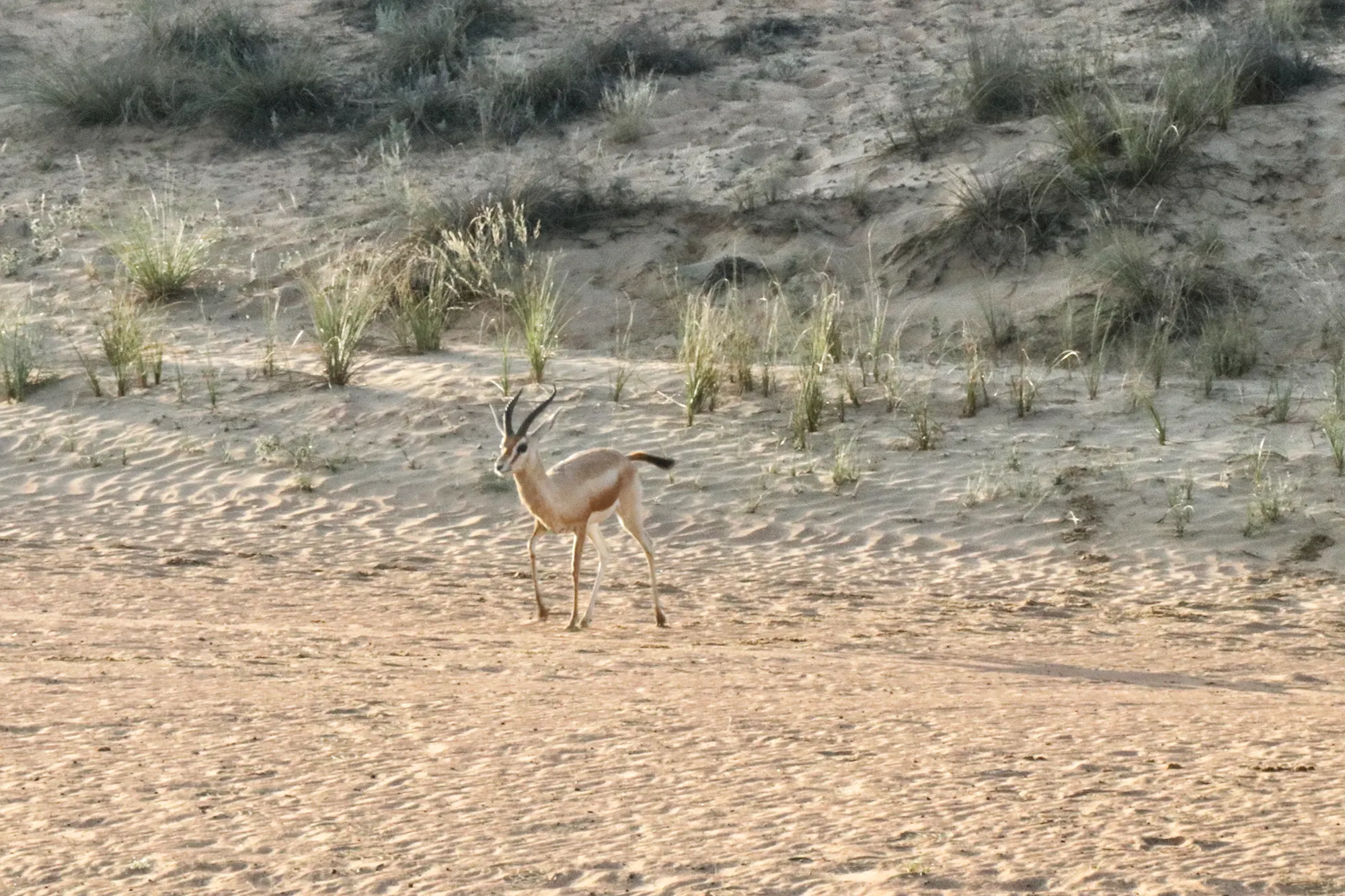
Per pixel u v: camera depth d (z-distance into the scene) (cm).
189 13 4369
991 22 4038
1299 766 888
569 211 3300
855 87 3744
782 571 1903
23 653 1242
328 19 4466
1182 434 2331
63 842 747
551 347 2814
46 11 4544
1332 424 2259
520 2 4438
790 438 2370
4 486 2231
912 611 1709
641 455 1684
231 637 1388
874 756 923
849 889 669
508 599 1747
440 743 951
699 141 3594
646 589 1817
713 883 681
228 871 706
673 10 4347
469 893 673
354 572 1845
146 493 2203
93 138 3919
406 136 3706
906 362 2728
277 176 3688
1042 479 2175
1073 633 1605
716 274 3055
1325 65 3512
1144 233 2977
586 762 906
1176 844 725
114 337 2723
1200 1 3919
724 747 945
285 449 2341
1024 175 3134
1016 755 926
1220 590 1809
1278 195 3067
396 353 2853
